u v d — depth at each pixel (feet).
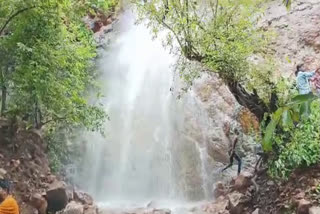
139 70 40.22
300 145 22.15
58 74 25.88
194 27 23.38
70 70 26.89
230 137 31.65
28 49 23.27
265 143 7.20
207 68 24.35
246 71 23.52
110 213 24.64
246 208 23.76
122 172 33.37
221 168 30.60
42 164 26.53
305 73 26.61
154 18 24.81
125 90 38.73
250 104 24.57
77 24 32.42
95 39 42.80
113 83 39.37
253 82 24.18
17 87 24.84
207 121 33.53
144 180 33.12
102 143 33.81
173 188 32.30
